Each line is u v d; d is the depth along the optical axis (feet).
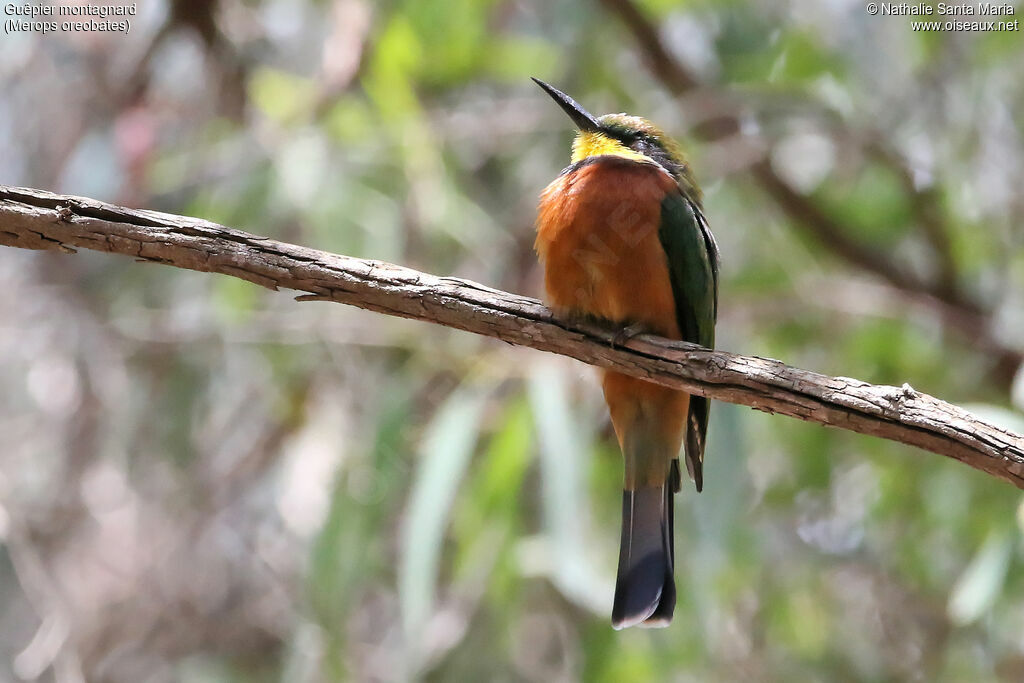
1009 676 36.04
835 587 39.37
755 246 38.29
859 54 39.32
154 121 37.63
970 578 31.14
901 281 39.17
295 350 35.99
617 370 20.34
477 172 39.09
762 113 38.22
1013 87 38.96
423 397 33.76
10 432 39.93
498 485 30.22
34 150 39.52
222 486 39.14
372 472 31.50
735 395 19.30
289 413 36.17
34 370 39.81
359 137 34.30
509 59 37.11
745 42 38.34
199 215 33.88
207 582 39.47
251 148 34.17
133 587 39.14
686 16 39.63
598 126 27.55
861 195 39.52
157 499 39.65
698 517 29.12
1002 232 38.78
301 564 36.27
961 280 38.86
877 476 38.34
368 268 20.08
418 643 27.09
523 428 29.60
